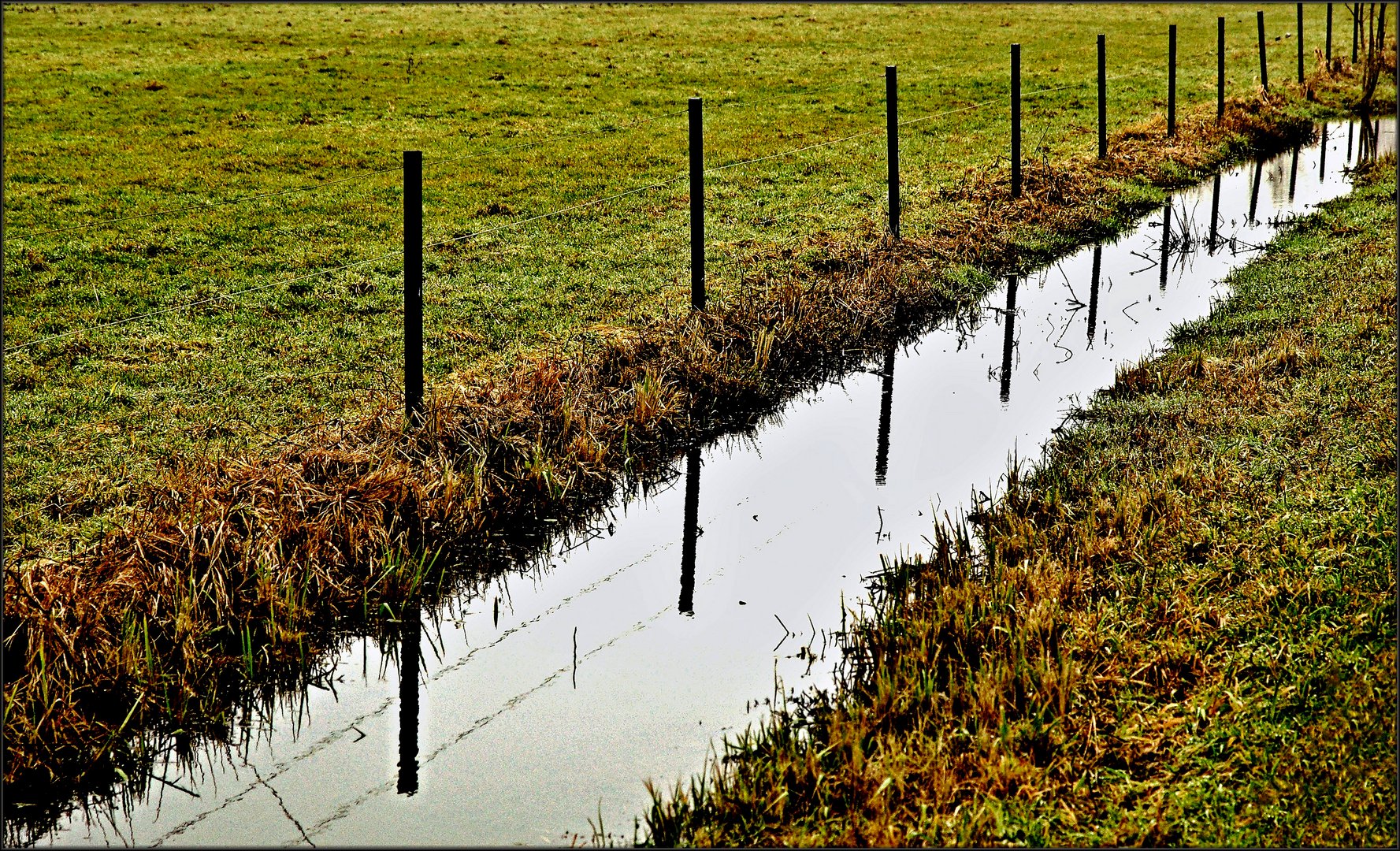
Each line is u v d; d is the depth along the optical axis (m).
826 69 30.02
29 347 10.45
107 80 25.17
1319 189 17.34
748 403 9.74
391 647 6.53
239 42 31.25
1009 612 5.98
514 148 20.42
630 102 25.27
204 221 15.31
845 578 7.17
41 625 5.68
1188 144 19.86
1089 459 7.96
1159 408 8.67
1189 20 42.16
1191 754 4.92
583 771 5.42
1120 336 11.34
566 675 6.23
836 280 11.93
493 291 12.38
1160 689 5.37
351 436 7.86
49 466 8.07
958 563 6.64
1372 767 4.70
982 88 26.97
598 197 16.98
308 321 11.42
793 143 21.11
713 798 4.91
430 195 17.08
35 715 5.41
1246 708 5.11
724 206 16.19
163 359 10.33
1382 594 5.75
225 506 6.79
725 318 10.55
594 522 8.05
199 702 5.84
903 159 19.09
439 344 10.76
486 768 5.46
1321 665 5.31
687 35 35.75
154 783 5.42
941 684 5.62
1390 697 5.04
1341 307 10.27
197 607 6.13
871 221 14.64
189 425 8.88
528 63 29.75
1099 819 4.66
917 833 4.57
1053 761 4.91
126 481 7.88
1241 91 25.61
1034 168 17.03
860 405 9.96
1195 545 6.46
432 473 7.50
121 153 19.09
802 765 5.08
